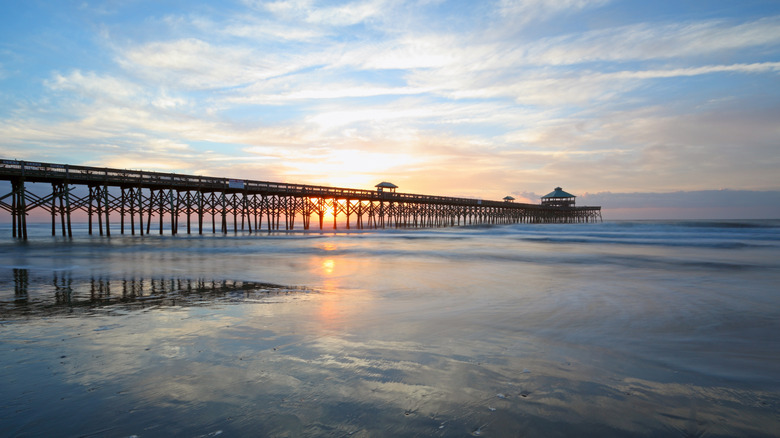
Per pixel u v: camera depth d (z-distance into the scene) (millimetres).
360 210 56750
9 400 3887
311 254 20531
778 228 43281
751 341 5797
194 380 4359
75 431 3342
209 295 9508
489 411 3660
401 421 3480
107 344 5613
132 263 16312
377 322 6883
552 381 4336
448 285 10977
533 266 15375
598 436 3244
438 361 4938
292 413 3629
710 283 11188
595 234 40375
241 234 44562
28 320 7055
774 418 3531
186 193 40719
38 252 21297
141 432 3318
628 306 8164
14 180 31312
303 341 5770
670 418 3539
